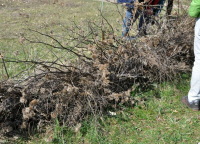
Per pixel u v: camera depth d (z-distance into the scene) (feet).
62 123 9.30
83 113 9.62
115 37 11.18
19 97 8.96
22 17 22.86
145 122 9.85
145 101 10.94
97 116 9.60
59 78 9.27
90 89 9.67
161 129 9.46
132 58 11.41
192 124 9.76
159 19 13.20
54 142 8.65
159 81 12.23
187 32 12.87
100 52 10.70
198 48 9.87
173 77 12.37
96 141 8.76
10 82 8.80
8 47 15.92
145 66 11.73
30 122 9.22
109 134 9.13
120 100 10.72
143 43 11.63
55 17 23.17
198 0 9.21
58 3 29.09
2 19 22.04
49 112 9.36
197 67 9.95
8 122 8.93
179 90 11.84
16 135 8.87
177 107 10.80
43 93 8.89
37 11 25.27
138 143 8.76
